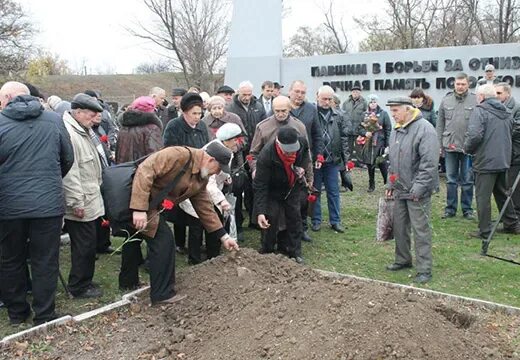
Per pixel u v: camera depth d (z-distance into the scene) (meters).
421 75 13.19
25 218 4.56
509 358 4.09
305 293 4.49
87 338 4.56
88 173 5.41
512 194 7.40
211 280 5.17
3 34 28.38
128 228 5.00
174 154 4.83
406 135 5.96
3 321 5.01
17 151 4.50
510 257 6.80
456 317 4.70
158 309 5.00
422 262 5.99
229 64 15.38
